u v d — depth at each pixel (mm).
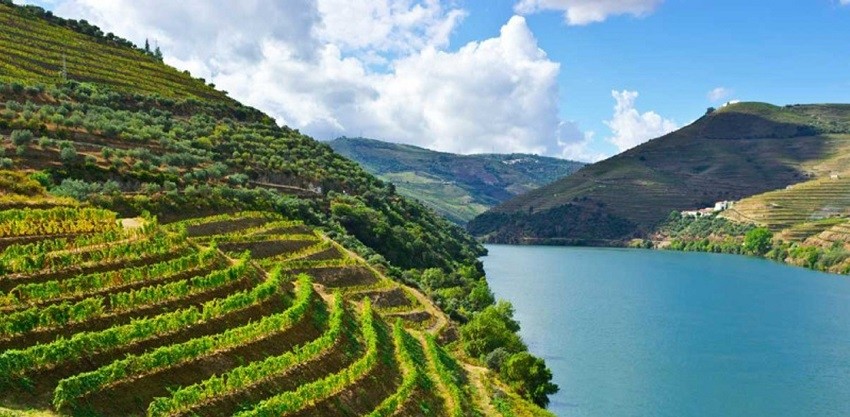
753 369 112750
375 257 136375
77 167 121188
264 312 65000
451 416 65688
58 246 60781
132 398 45188
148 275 60719
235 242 109562
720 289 196625
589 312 157250
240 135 191250
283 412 50594
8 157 114625
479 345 99062
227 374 51312
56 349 44531
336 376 58031
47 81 166125
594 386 101750
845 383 105688
